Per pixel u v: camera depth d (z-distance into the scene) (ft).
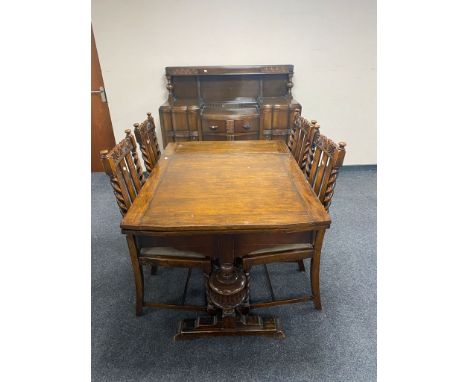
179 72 8.93
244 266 4.56
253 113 8.47
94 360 4.56
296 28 9.06
